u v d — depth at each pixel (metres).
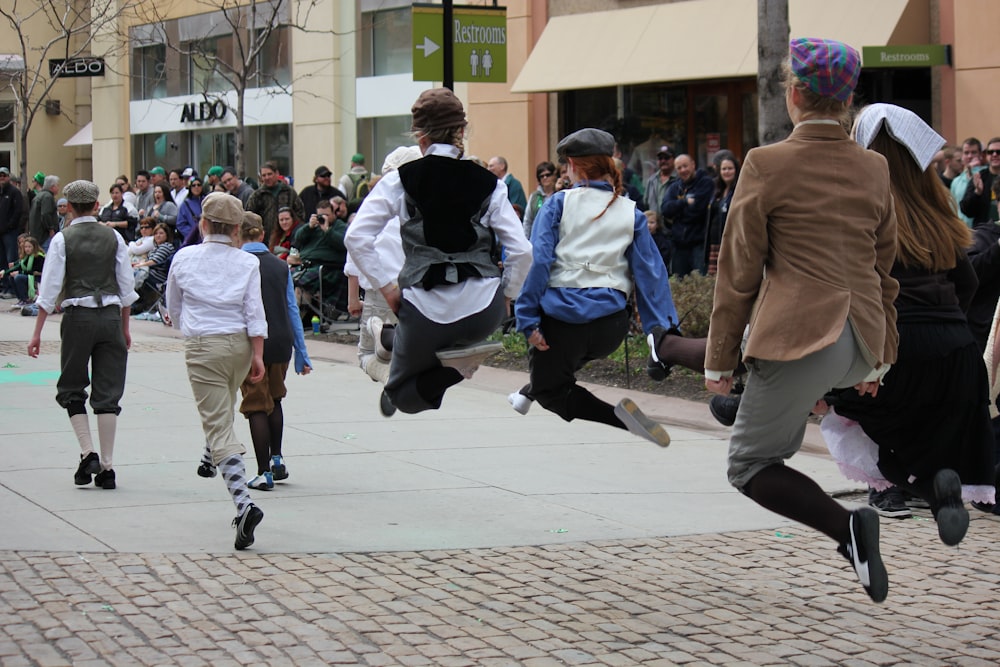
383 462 8.63
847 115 4.61
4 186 22.52
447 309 5.22
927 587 5.76
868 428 5.21
